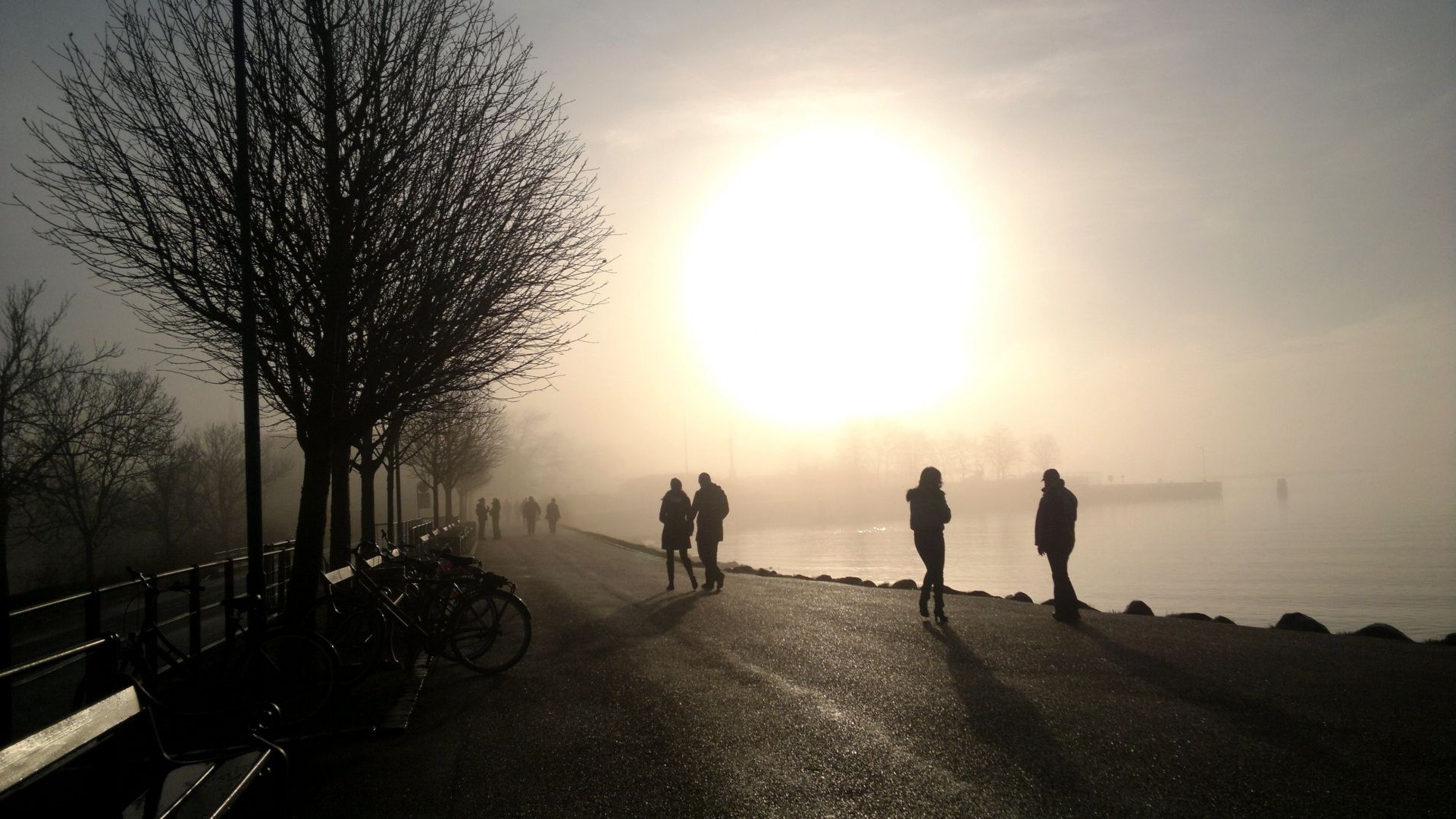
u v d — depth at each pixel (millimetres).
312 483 10367
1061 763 6277
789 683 9109
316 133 10156
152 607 8648
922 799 5688
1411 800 5348
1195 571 48688
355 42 10430
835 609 14992
